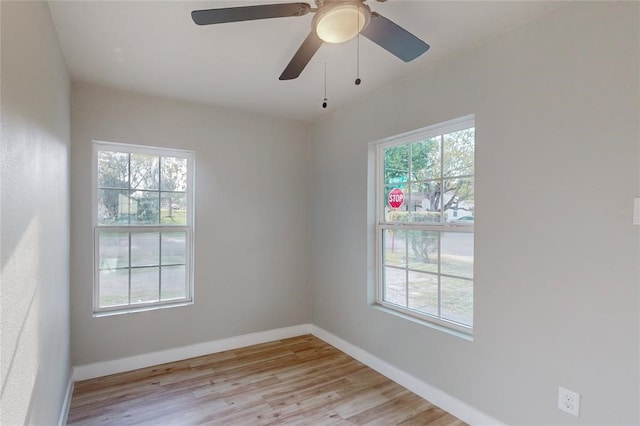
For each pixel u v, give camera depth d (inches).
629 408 58.3
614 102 60.3
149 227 119.1
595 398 62.2
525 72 73.4
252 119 136.8
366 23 55.8
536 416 70.8
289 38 80.3
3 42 37.4
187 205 126.3
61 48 82.2
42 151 58.4
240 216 134.1
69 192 99.3
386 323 109.3
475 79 83.3
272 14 55.5
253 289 136.8
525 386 72.7
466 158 90.0
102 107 108.7
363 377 108.3
